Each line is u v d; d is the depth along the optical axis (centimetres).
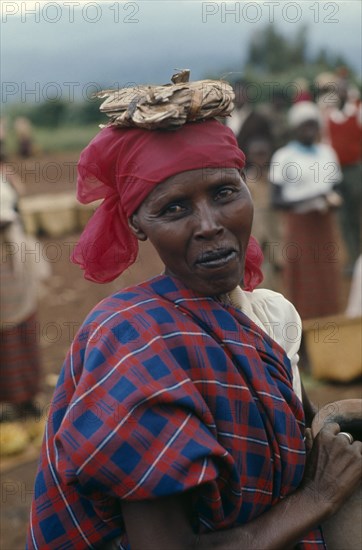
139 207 155
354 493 167
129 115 150
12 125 2012
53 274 910
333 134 822
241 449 151
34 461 469
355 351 544
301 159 629
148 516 146
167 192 150
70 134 1964
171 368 147
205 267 153
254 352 156
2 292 506
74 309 796
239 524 153
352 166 820
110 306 156
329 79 874
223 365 152
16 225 512
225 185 152
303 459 160
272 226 640
